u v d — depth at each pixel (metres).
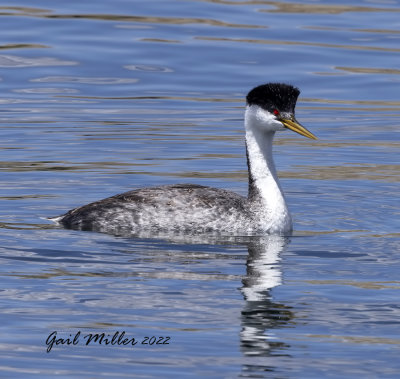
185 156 19.45
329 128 21.88
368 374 9.31
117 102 23.44
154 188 14.88
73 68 25.59
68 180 17.45
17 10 29.05
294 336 10.27
